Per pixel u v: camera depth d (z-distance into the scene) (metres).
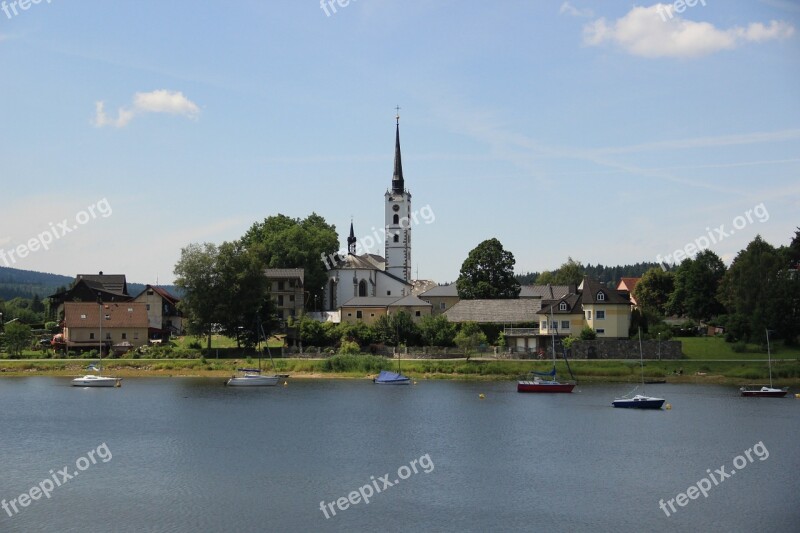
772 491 73.50
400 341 169.25
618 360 153.38
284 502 70.12
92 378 142.38
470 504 69.69
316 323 173.50
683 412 114.12
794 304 157.38
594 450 89.62
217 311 165.38
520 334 166.88
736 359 153.00
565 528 63.53
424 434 98.44
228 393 133.75
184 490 73.62
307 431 100.06
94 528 63.47
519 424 105.00
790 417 110.06
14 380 150.12
